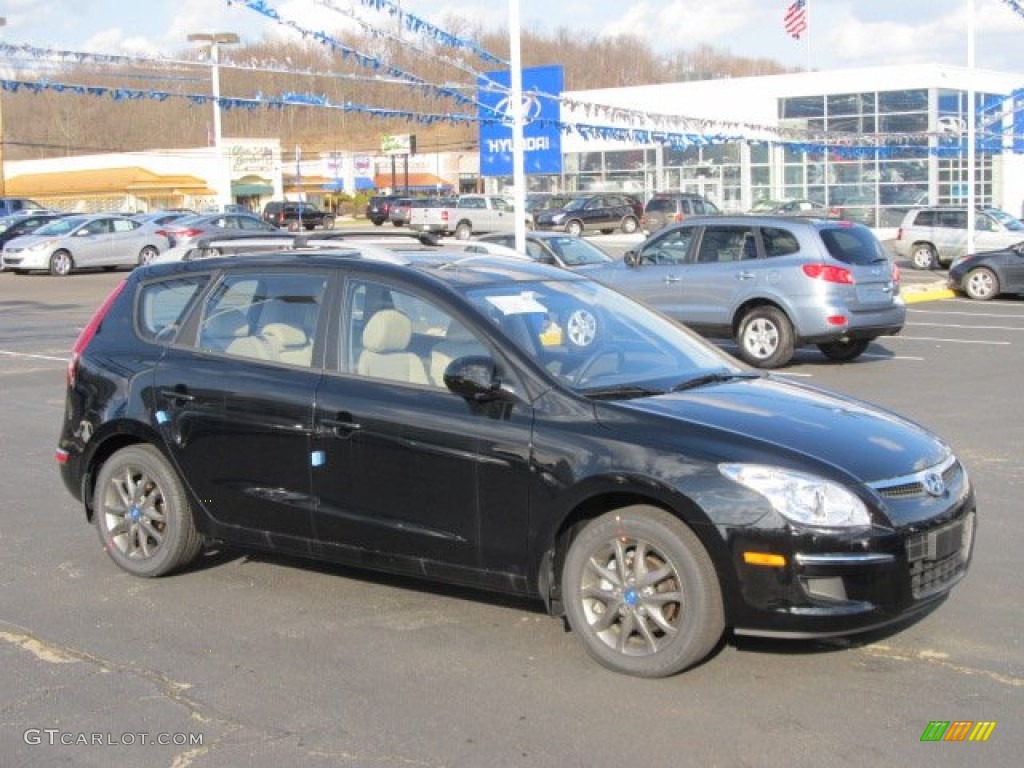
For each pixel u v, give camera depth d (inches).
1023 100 1343.5
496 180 2413.9
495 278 237.3
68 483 268.8
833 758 169.0
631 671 199.0
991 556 264.5
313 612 234.5
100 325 269.4
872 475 193.6
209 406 243.0
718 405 209.9
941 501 200.1
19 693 196.7
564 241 719.1
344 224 2434.8
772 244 583.8
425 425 216.4
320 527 231.6
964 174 1717.5
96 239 1321.4
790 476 189.0
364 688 196.9
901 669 201.5
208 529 247.9
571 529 208.2
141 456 254.8
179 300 259.4
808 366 595.2
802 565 186.4
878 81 1700.3
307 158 2418.8
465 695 193.2
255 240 283.1
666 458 194.5
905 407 460.4
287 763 170.1
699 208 1690.5
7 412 467.5
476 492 212.1
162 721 185.2
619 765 167.9
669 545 194.1
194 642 219.1
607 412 204.4
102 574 261.0
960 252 1189.7
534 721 182.7
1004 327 740.7
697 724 180.5
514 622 227.3
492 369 211.3
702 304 597.9
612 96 1815.9
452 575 218.7
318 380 232.2
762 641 213.9
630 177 2015.3
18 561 271.1
